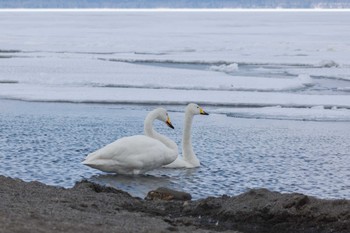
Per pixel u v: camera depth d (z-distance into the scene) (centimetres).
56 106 2114
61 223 645
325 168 1265
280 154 1400
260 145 1502
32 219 646
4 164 1251
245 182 1145
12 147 1420
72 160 1306
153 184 1135
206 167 1277
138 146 1198
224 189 1094
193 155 1296
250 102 2209
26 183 892
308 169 1255
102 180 1156
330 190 1088
